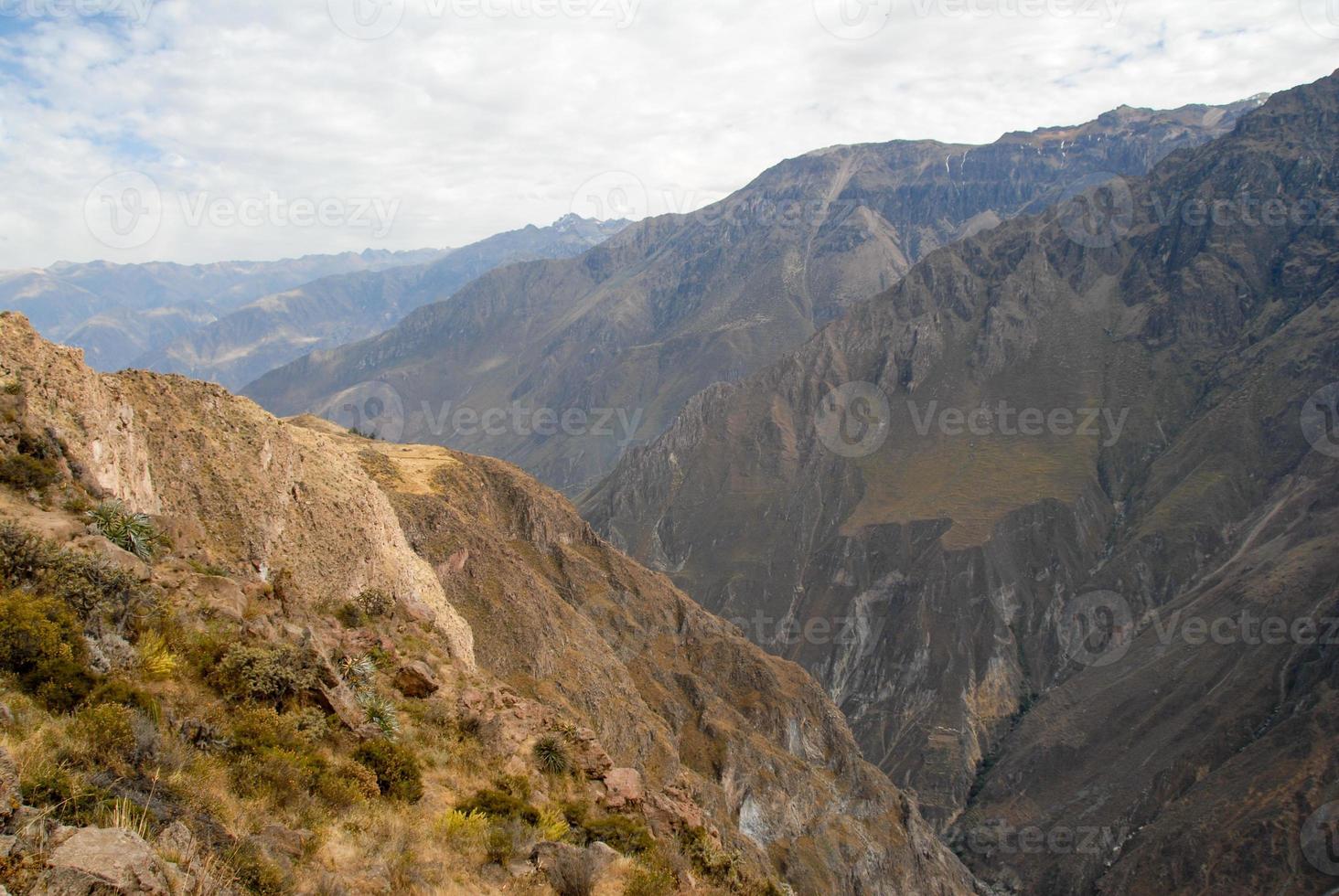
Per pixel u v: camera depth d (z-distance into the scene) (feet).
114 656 63.16
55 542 68.03
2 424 81.00
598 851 76.54
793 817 288.92
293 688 73.20
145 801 49.06
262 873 49.39
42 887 37.14
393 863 59.67
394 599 139.74
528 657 225.56
